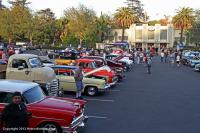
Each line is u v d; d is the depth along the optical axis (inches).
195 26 3489.2
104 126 520.4
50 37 3484.3
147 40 4436.5
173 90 957.2
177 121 572.1
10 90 409.7
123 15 4082.2
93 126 517.7
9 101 403.2
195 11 3629.4
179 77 1341.0
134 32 4463.6
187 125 546.0
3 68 691.4
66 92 817.5
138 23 4963.1
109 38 4350.4
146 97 819.4
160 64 2129.7
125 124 538.6
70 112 408.2
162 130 509.7
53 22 3570.4
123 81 1154.7
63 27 3604.8
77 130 446.3
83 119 456.8
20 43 3107.8
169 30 4365.2
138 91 920.3
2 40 3297.2
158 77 1320.1
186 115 622.5
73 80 790.5
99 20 3690.9
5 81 443.8
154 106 702.5
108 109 656.4
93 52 1831.9
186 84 1109.1
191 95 870.4
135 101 757.9
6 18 2984.7
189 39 3710.6
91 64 999.0
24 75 658.8
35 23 3105.3
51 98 449.7
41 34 3230.8
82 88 749.3
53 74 681.6
